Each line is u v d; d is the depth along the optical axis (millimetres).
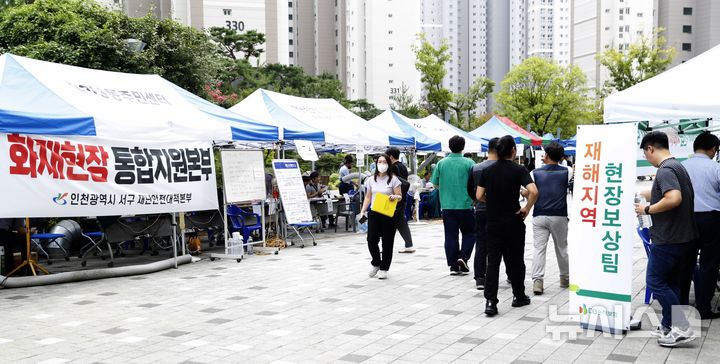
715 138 6113
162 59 17594
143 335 5734
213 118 10758
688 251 5184
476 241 7805
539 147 27391
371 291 7789
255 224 12039
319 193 15086
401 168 11250
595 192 5664
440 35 158125
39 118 7879
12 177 7750
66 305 7094
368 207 8789
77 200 8375
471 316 6410
